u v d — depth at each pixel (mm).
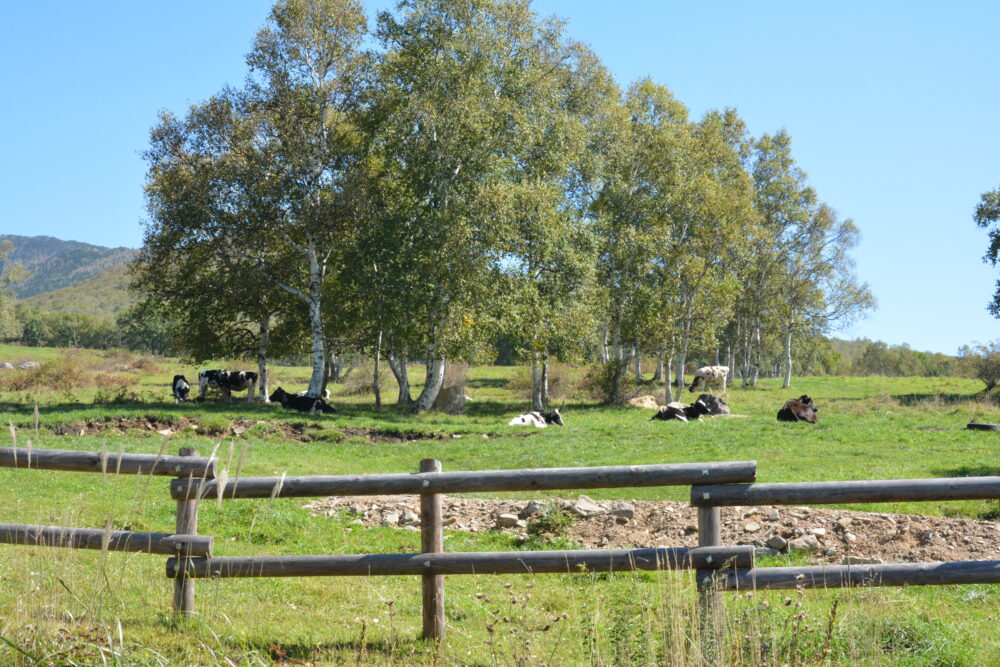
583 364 45406
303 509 13758
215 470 6371
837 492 5855
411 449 26547
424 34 38750
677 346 46688
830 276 61594
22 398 36688
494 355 41094
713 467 5984
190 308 40125
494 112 38219
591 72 46125
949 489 5762
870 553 10578
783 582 5824
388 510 13875
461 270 37062
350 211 38469
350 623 7055
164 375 63594
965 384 62125
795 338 72438
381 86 39781
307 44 38312
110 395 36438
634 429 30438
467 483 6199
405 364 44156
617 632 5555
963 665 5820
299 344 43312
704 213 45469
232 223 38281
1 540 6312
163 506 13016
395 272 37750
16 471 15945
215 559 6371
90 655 4840
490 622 7094
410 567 6254
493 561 6191
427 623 6410
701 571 5953
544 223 38562
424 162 37438
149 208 39062
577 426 32500
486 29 38594
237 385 40812
